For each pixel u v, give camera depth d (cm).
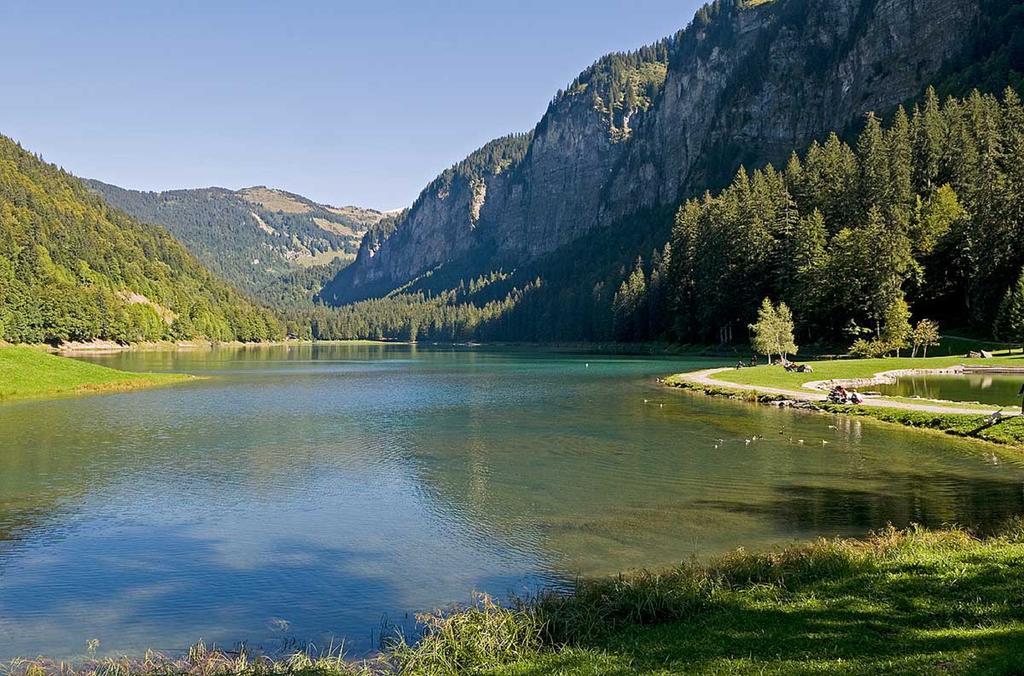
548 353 17750
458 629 1383
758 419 4697
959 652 1050
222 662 1339
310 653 1423
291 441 4091
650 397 6244
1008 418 3781
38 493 2844
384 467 3322
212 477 3133
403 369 11450
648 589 1502
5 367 7175
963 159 12250
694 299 14100
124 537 2258
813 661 1075
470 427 4581
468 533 2253
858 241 10162
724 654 1145
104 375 8031
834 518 2305
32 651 1460
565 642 1313
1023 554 1534
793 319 11106
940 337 9469
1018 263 9838
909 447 3547
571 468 3228
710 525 2270
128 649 1462
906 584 1402
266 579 1870
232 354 18225
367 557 2041
